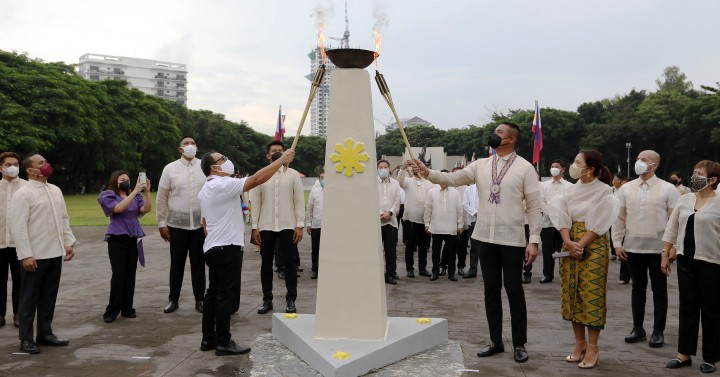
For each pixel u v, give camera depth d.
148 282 8.65
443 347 5.17
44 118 36.69
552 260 8.84
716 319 4.53
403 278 9.37
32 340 5.07
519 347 4.84
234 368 4.58
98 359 4.84
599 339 5.56
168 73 149.75
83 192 47.84
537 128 16.47
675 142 47.91
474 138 64.31
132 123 46.06
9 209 6.07
